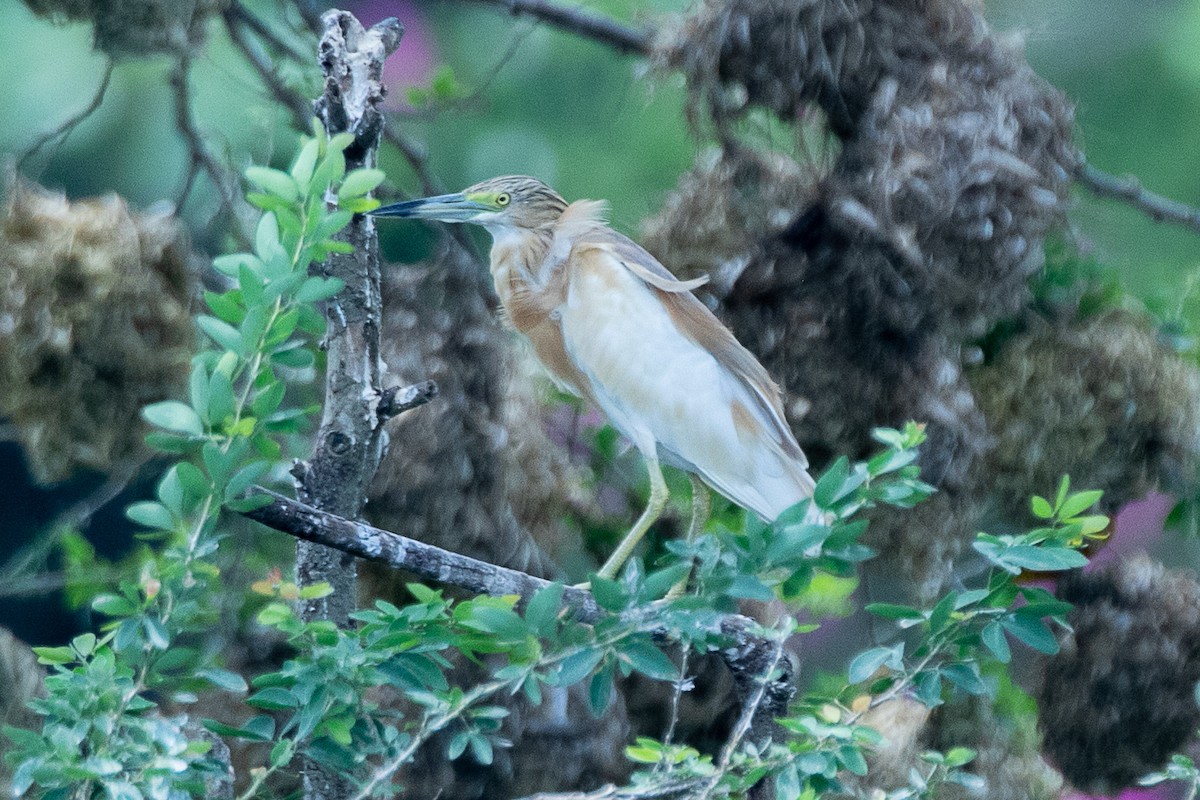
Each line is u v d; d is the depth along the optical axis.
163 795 4.51
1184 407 7.67
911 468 4.63
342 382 5.26
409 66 10.98
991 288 7.14
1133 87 10.55
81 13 7.15
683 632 4.54
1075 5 10.44
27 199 6.77
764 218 7.30
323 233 4.58
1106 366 7.52
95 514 10.77
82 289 6.66
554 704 6.78
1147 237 9.69
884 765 7.01
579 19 8.27
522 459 7.45
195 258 7.07
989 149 7.07
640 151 10.34
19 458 10.75
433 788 6.58
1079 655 7.98
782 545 4.46
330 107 5.15
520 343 8.27
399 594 6.88
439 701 4.75
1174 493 7.87
